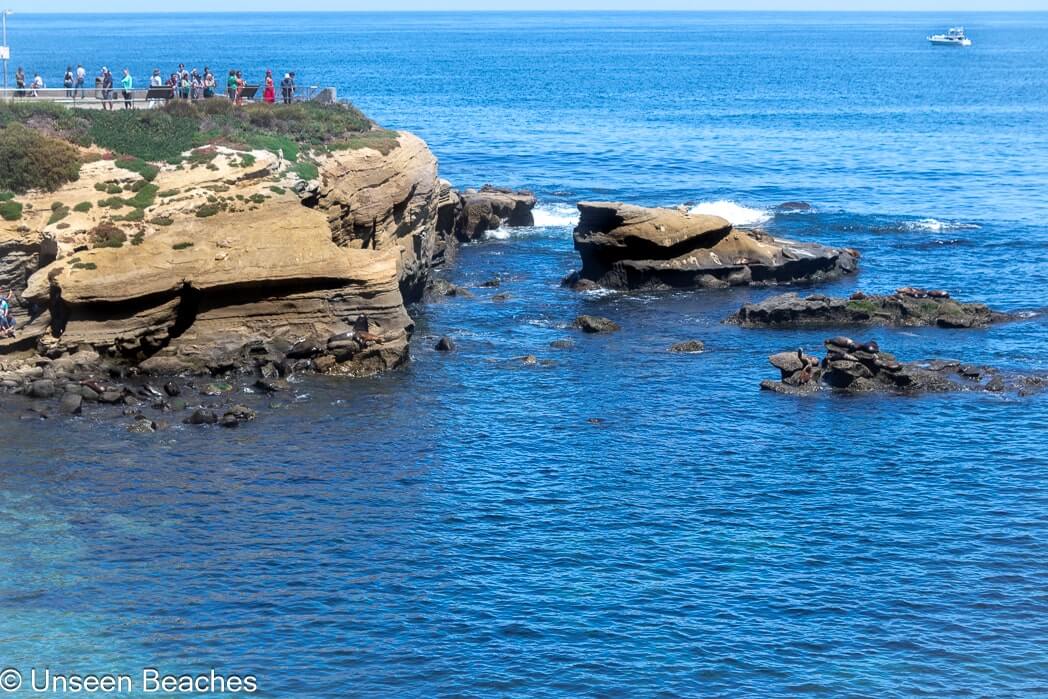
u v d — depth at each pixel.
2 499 42.97
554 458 48.56
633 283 74.12
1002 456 49.25
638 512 44.03
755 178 115.56
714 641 35.88
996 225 92.19
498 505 44.34
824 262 76.94
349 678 33.69
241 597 37.50
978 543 42.03
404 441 49.62
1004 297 72.31
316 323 57.72
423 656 34.81
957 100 196.25
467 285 75.56
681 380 57.78
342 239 67.69
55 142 61.69
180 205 60.09
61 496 43.38
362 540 41.34
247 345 56.78
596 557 40.72
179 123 69.06
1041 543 42.03
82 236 57.69
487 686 33.47
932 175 117.06
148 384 54.53
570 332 65.25
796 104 187.62
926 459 48.94
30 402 51.59
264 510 43.09
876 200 103.62
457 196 85.50
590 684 33.66
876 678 34.12
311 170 65.62
